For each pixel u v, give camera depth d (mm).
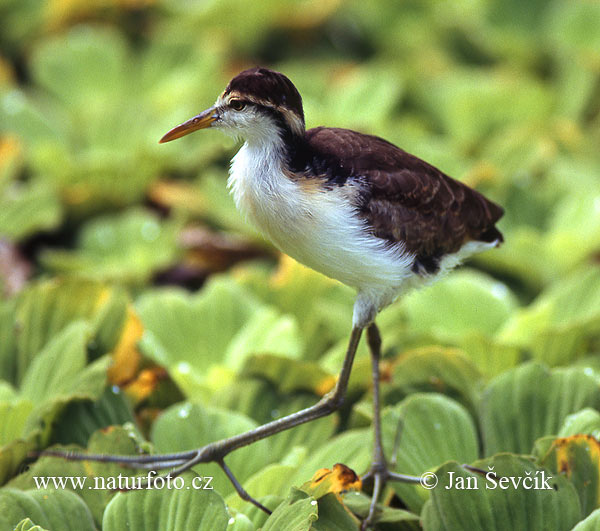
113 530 5625
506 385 5723
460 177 5992
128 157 5984
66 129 6078
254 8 6617
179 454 5664
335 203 5629
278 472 5672
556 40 6691
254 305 5844
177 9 6961
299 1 6812
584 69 6324
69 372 5730
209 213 5977
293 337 5805
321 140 5645
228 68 6527
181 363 5789
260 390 5738
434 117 6406
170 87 6176
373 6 7047
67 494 5637
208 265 5949
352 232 5629
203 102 6066
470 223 5676
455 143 6102
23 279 5895
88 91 6395
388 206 5637
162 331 5824
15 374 5773
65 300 5789
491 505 5629
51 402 5691
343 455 5688
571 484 5637
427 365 5738
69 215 5992
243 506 5656
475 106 6109
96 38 6504
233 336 5832
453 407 5707
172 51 6520
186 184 6020
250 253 5953
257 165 5637
